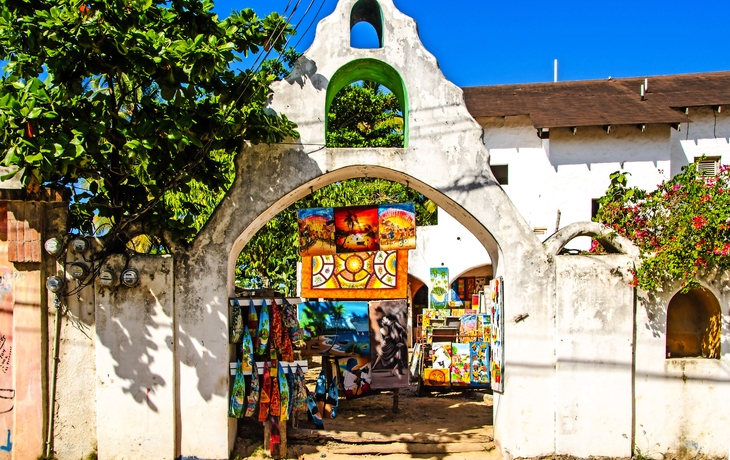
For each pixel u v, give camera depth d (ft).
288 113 26.91
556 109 59.62
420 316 67.05
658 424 26.50
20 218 25.82
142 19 22.80
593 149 57.72
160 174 26.18
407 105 27.35
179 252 26.68
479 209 27.20
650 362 26.63
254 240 42.75
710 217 24.63
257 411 28.50
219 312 26.55
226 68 25.02
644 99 60.34
